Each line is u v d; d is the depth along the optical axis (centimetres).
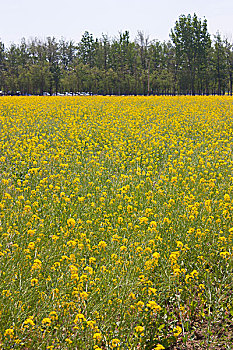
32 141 1241
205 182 846
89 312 380
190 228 547
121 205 693
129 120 1866
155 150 1258
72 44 9338
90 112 2269
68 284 410
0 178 824
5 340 334
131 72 8881
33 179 845
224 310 425
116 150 1219
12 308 367
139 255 471
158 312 406
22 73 8438
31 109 2366
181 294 437
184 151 1218
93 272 438
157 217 633
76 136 1366
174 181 809
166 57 9200
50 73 8100
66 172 929
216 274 474
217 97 4112
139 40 7469
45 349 340
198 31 8275
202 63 8450
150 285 432
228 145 1323
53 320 360
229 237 534
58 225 592
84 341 353
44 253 473
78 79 8488
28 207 589
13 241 513
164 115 2156
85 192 785
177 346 382
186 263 492
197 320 419
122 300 401
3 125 1563
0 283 395
